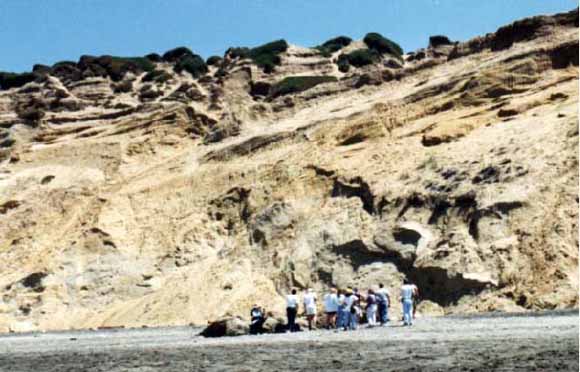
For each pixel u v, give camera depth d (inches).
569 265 1710.1
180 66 5516.7
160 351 1082.7
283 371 697.0
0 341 1775.3
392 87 3208.7
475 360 698.2
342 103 3186.5
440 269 1878.7
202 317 2194.9
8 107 5172.2
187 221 2741.1
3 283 2787.9
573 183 1882.4
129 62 5585.6
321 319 1589.6
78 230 2906.0
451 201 2033.7
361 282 2041.1
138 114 4421.8
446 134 2365.9
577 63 2549.2
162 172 3169.3
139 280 2581.2
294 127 2974.9
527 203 1884.8
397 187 2223.2
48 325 2496.3
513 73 2586.1
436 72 3110.2
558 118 2174.0
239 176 2817.4
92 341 1526.8
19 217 3253.0
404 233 2053.4
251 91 4731.8
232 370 732.7
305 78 4655.5
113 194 3046.3
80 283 2620.6
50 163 3673.7
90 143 3705.7
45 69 5757.9
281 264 2272.4
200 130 3769.7
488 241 1865.2
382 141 2593.5
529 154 2034.9
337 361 769.6
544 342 845.8
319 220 2306.8
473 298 1779.0
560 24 2768.2
